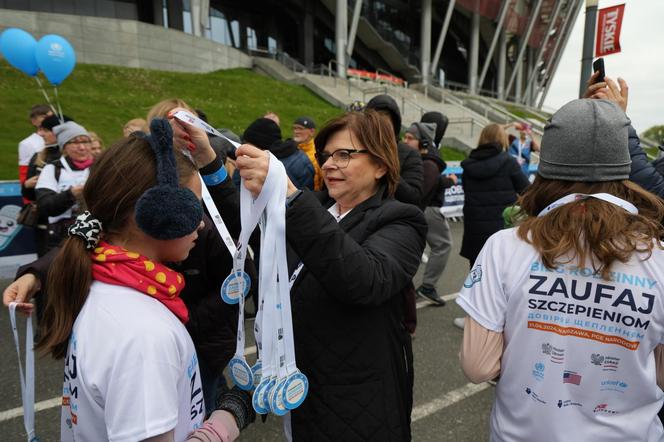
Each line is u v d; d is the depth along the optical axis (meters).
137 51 17.81
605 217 0.93
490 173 3.33
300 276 1.28
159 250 0.93
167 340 0.82
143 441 0.76
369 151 1.29
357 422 1.20
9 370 2.79
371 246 1.19
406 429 1.32
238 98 16.73
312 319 1.23
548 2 40.66
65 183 2.92
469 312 1.07
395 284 1.15
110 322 0.81
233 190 1.53
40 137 4.24
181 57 19.33
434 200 3.85
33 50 5.58
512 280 1.02
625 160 1.03
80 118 10.90
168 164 0.83
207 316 1.63
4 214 4.68
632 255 0.93
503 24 37.53
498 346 1.05
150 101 13.66
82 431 0.84
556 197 1.07
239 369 1.08
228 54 21.95
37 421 2.31
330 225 1.02
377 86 22.80
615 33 5.65
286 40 32.56
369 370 1.21
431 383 2.75
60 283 0.87
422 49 33.97
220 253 1.60
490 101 30.19
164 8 24.69
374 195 1.36
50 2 21.30
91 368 0.79
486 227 3.40
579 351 0.94
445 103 23.80
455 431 2.30
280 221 0.97
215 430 0.95
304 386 1.05
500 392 1.08
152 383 0.78
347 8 28.75
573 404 0.96
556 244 0.95
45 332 0.87
